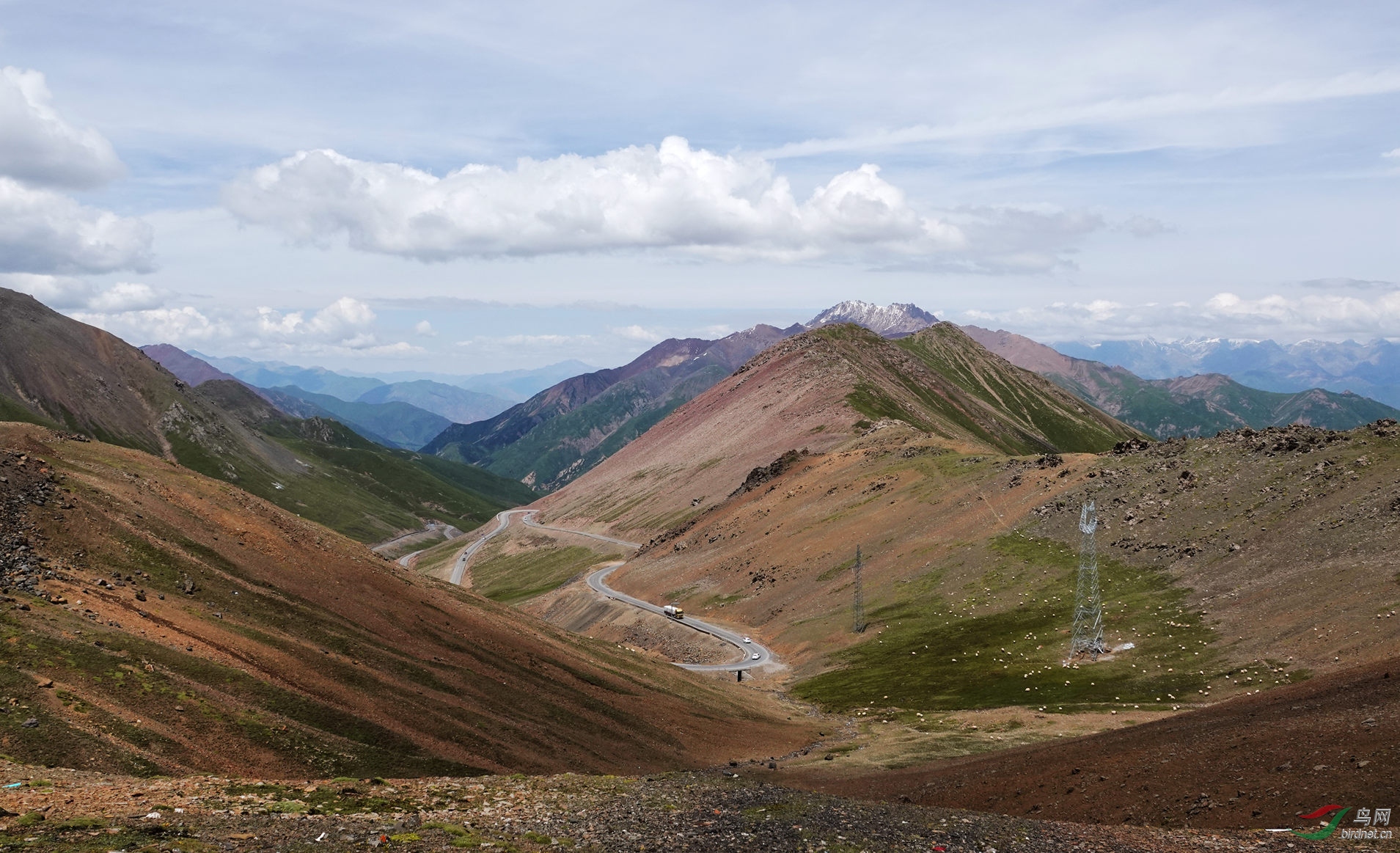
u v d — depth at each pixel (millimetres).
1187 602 120188
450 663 79875
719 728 96125
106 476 83688
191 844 29344
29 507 68688
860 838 37875
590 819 40344
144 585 66438
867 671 135750
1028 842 37188
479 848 33469
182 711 50125
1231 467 149250
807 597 182875
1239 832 36375
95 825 30078
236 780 40344
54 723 43219
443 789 44688
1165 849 34844
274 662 62531
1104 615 125625
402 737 60375
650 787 49438
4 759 38625
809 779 73812
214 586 71750
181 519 81875
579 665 99000
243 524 88688
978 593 151250
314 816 35562
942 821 41500
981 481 199500
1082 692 105000
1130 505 154250
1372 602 97625
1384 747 41531
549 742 71500
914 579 167625
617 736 79938
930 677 124375
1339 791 38469
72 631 52875
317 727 56406
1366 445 132625
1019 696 108188
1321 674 89000
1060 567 148000
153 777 40562
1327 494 126062
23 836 27906
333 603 81375
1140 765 51469
